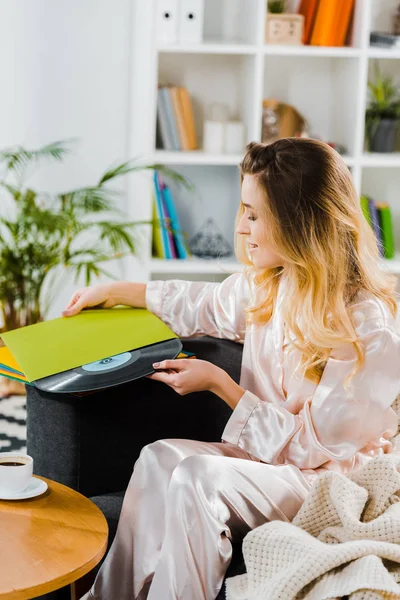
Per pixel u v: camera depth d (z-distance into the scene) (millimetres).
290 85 3568
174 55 3498
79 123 3510
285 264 1838
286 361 1872
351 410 1693
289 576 1353
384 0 3543
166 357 1876
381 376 1708
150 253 3404
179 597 1521
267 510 1604
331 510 1532
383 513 1512
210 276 3680
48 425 1907
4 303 3330
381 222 3529
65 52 3449
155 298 2160
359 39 3318
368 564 1318
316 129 3627
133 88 3357
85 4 3416
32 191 3285
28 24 3412
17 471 1567
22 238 3291
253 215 1793
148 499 1688
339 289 1751
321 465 1730
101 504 1832
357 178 3424
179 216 3631
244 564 1561
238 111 3566
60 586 1348
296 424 1732
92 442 1884
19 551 1413
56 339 1946
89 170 3549
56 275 3584
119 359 1859
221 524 1539
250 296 2061
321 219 1742
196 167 3600
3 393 3328
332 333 1719
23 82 3457
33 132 3502
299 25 3336
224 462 1613
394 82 3633
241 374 1986
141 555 1665
